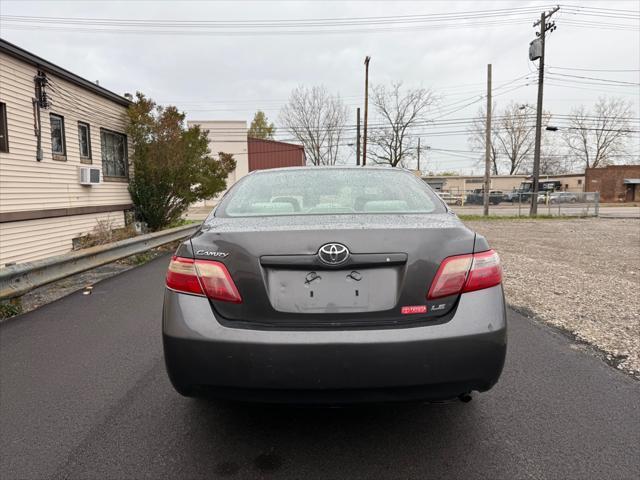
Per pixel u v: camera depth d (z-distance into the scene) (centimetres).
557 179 6438
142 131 1422
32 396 330
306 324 228
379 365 220
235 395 230
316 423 289
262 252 231
